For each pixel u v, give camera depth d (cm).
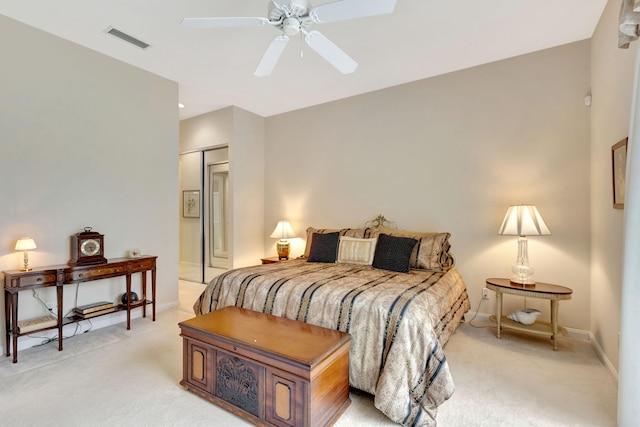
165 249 369
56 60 278
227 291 259
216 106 463
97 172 308
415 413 166
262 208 508
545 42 287
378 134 398
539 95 302
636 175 147
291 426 158
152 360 243
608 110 233
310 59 314
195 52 304
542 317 302
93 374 222
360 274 277
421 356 175
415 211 371
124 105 328
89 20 252
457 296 279
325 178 445
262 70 233
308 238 400
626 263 151
